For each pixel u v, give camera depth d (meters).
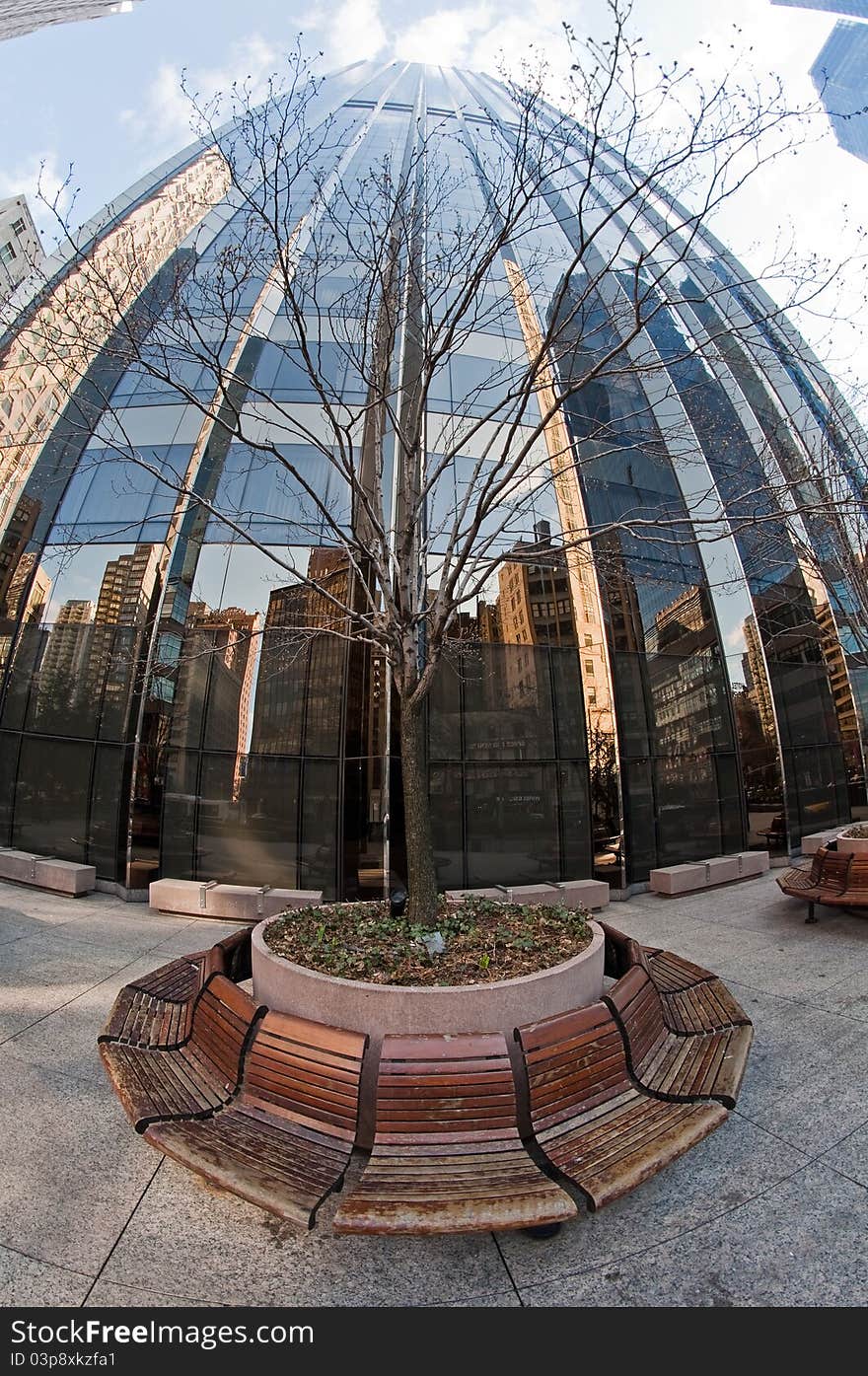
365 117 21.53
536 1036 3.58
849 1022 5.73
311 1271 3.07
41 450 13.22
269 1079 3.67
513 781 11.52
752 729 13.78
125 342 9.52
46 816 12.14
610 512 12.94
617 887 11.39
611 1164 3.12
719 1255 3.14
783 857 13.70
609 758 11.80
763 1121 4.27
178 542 11.83
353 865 10.78
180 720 11.38
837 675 15.98
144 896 10.77
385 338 7.07
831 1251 3.15
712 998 4.98
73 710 12.16
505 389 12.77
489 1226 2.72
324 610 11.47
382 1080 3.39
